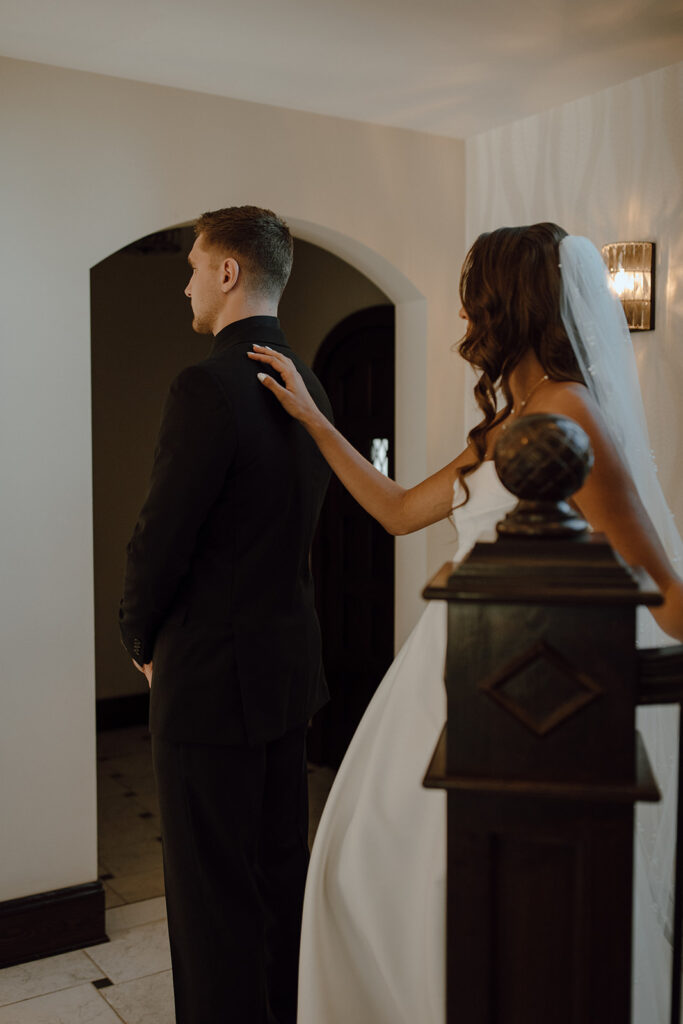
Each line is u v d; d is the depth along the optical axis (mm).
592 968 869
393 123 3512
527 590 840
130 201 3062
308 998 1468
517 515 903
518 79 3029
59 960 3014
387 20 2547
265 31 2623
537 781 859
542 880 875
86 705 3076
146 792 4789
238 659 2068
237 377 2033
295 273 5273
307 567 2287
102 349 5926
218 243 2139
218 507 2053
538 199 3432
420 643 1603
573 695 850
